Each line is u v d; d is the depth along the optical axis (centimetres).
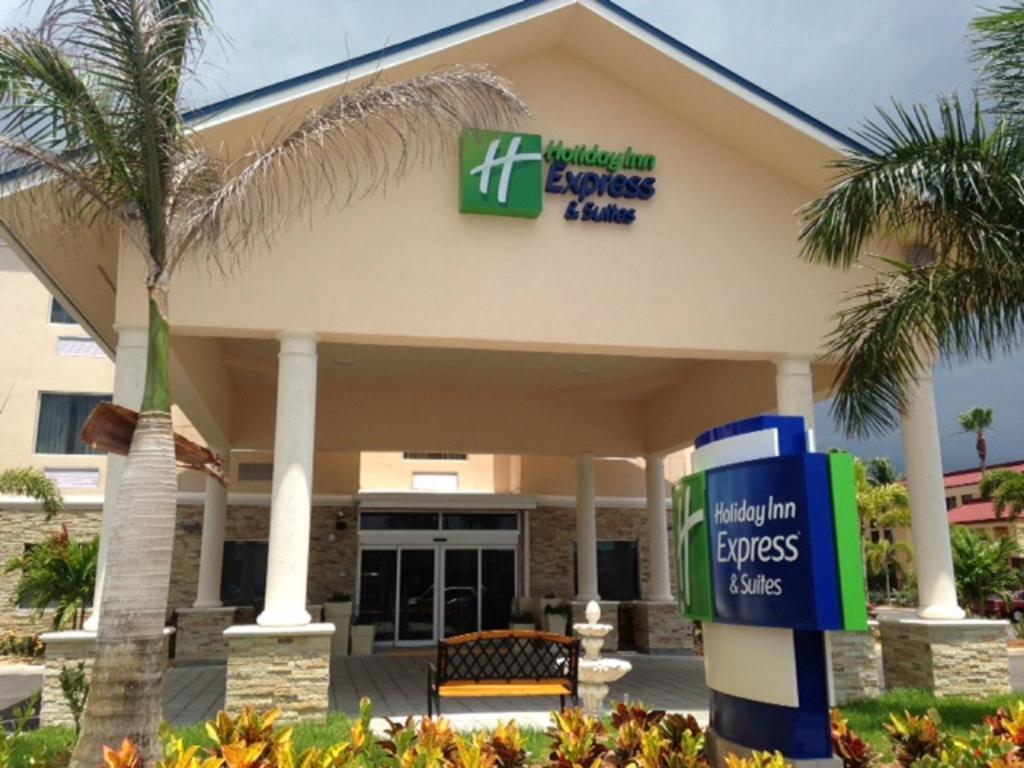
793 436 610
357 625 2059
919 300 838
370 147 1012
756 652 585
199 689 1391
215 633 1767
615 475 2392
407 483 2286
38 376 2294
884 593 3638
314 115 773
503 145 1137
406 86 784
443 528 2247
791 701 556
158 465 659
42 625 2109
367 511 2202
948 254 861
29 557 1816
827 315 1203
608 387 1891
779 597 561
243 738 566
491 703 1209
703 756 613
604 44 1155
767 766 507
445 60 1093
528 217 1147
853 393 911
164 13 693
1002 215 813
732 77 1137
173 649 1691
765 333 1188
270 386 1867
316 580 2162
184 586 2098
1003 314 820
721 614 618
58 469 2261
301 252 1084
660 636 1956
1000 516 3672
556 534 2303
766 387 1473
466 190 1116
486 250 1129
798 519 557
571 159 1166
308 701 991
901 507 3459
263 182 855
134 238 733
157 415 670
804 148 1165
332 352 1550
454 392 1928
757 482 588
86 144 710
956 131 826
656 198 1192
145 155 698
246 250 1065
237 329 1060
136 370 1029
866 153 998
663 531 2045
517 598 2228
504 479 2331
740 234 1205
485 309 1116
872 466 5575
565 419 1997
